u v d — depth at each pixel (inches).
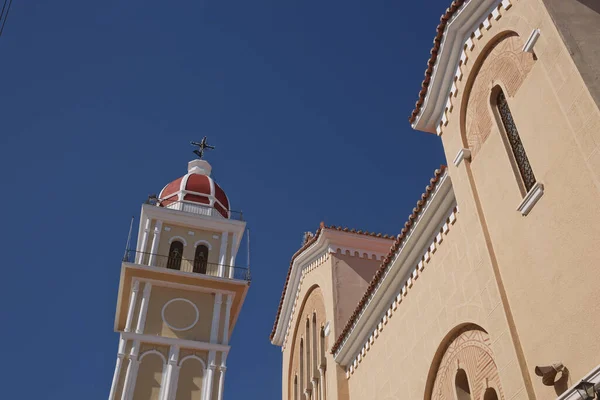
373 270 916.0
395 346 660.1
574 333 347.9
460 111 528.4
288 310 1074.1
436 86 554.9
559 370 351.3
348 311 851.4
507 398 398.0
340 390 770.8
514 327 408.8
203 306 1170.6
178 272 1173.7
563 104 378.9
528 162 431.5
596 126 347.9
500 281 436.1
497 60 479.2
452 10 522.0
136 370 1049.5
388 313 689.0
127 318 1122.0
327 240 930.1
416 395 592.1
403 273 660.7
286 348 1059.9
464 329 532.7
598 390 313.9
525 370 387.2
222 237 1296.8
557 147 387.5
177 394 1043.9
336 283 879.7
